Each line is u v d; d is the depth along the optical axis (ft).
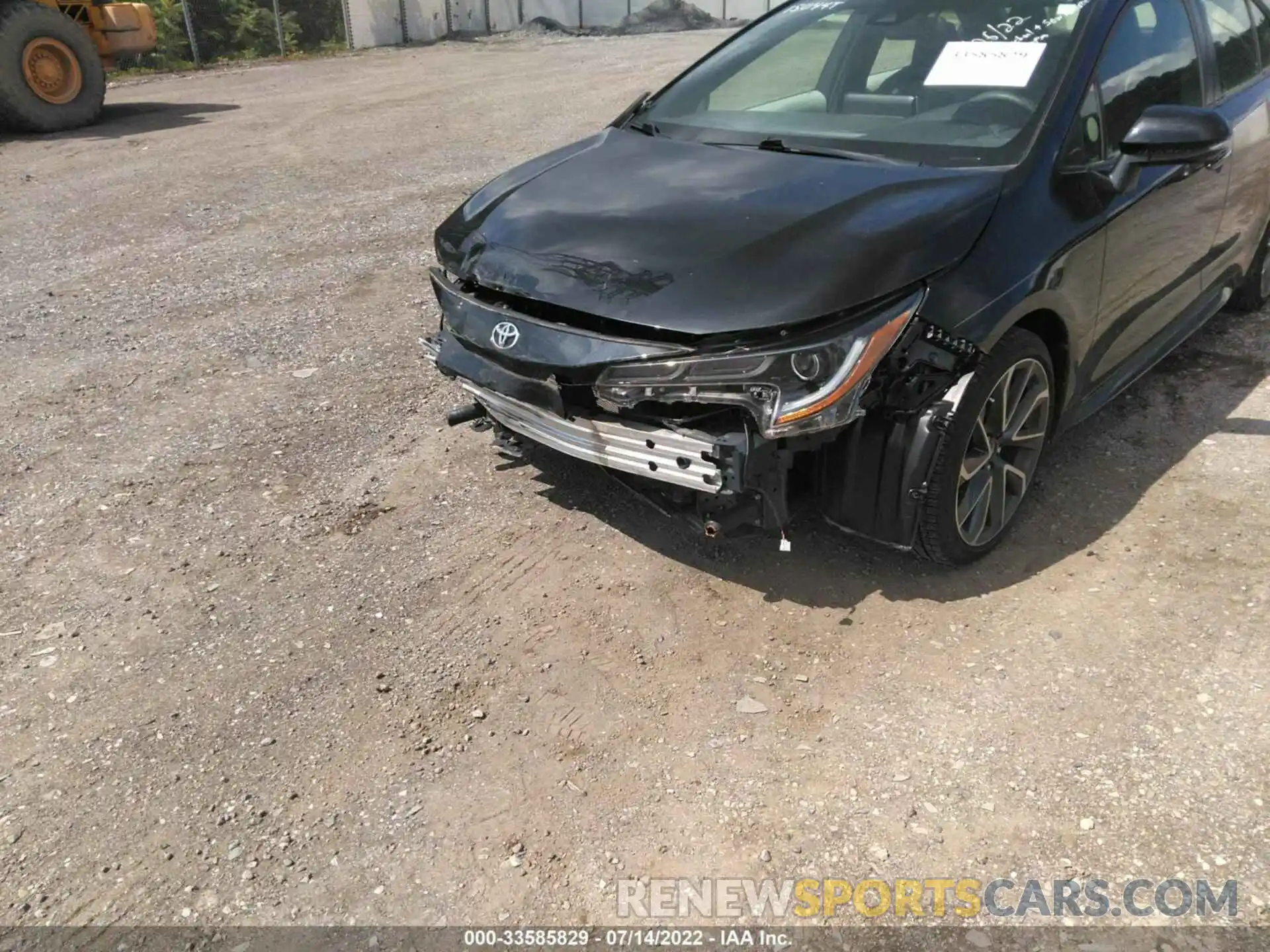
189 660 9.56
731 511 9.16
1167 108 10.25
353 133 34.42
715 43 65.98
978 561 10.52
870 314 8.49
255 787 8.11
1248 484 11.66
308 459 13.09
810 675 9.09
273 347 16.65
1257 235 15.02
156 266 20.89
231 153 31.42
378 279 19.85
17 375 15.72
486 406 10.74
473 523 11.62
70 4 37.04
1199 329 15.19
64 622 10.12
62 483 12.60
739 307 8.52
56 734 8.69
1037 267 9.52
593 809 7.80
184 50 61.67
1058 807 7.62
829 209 9.46
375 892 7.19
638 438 8.96
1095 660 9.10
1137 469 12.10
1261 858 7.13
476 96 42.34
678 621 9.84
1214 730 8.26
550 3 84.84
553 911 7.01
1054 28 11.15
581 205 10.55
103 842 7.64
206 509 12.01
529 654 9.49
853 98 11.71
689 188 10.41
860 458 9.27
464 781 8.10
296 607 10.28
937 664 9.14
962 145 10.43
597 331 9.14
